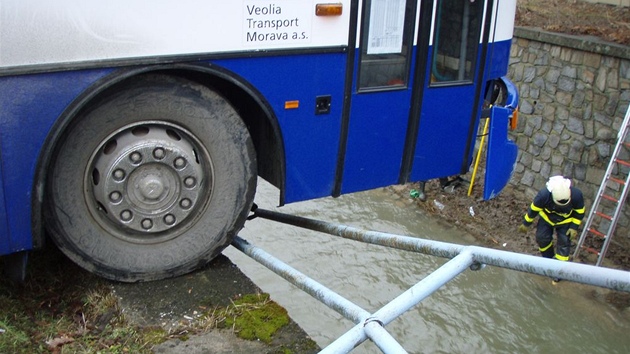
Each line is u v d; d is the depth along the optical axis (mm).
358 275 10234
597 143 10930
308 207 12383
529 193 12320
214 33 3545
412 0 4277
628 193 10500
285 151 4055
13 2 3035
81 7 3172
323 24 3895
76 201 3562
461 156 5016
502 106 5465
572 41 10977
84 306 3670
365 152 4418
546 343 9000
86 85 3283
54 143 3283
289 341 3408
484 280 10383
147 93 3537
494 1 4766
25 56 3113
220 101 3715
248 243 4141
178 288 3768
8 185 3260
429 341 8914
